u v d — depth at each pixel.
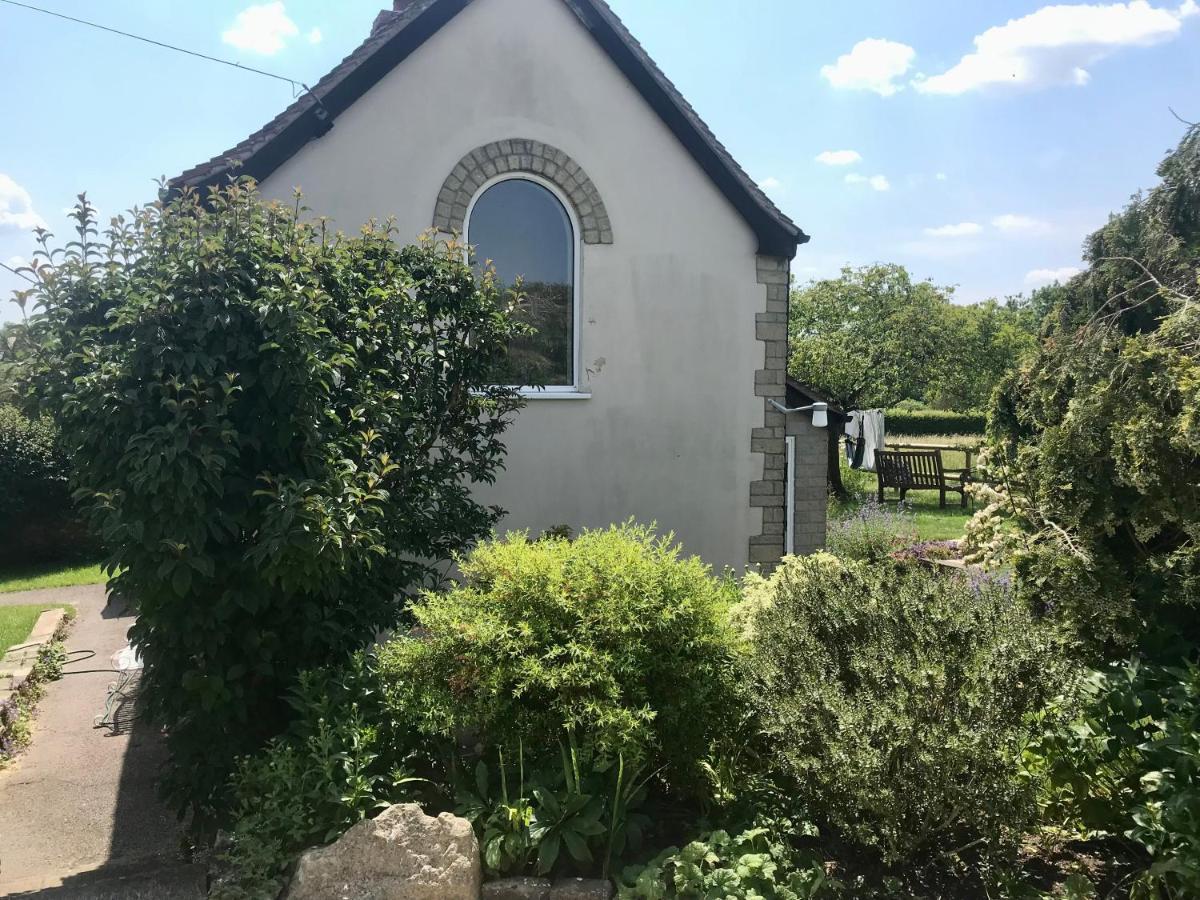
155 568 3.85
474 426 5.75
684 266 8.37
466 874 3.18
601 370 8.19
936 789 3.18
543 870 3.27
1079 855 3.63
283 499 3.79
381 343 4.96
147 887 3.79
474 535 5.62
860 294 23.62
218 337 4.05
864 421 20.64
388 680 3.85
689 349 8.43
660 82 8.00
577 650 3.48
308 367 4.04
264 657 4.18
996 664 3.32
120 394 3.83
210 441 3.85
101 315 4.20
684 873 3.15
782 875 3.24
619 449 8.27
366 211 7.43
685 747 3.69
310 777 3.58
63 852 4.44
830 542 11.80
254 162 7.07
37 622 9.12
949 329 23.58
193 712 4.13
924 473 18.81
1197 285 4.96
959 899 3.30
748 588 4.96
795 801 3.73
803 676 3.47
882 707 3.22
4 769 5.58
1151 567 4.32
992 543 5.08
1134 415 4.27
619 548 3.99
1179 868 2.86
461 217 7.67
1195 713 3.46
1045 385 5.21
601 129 8.07
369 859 3.18
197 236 4.30
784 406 8.79
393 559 4.97
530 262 8.12
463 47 7.64
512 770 3.71
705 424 8.51
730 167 8.29
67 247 4.24
